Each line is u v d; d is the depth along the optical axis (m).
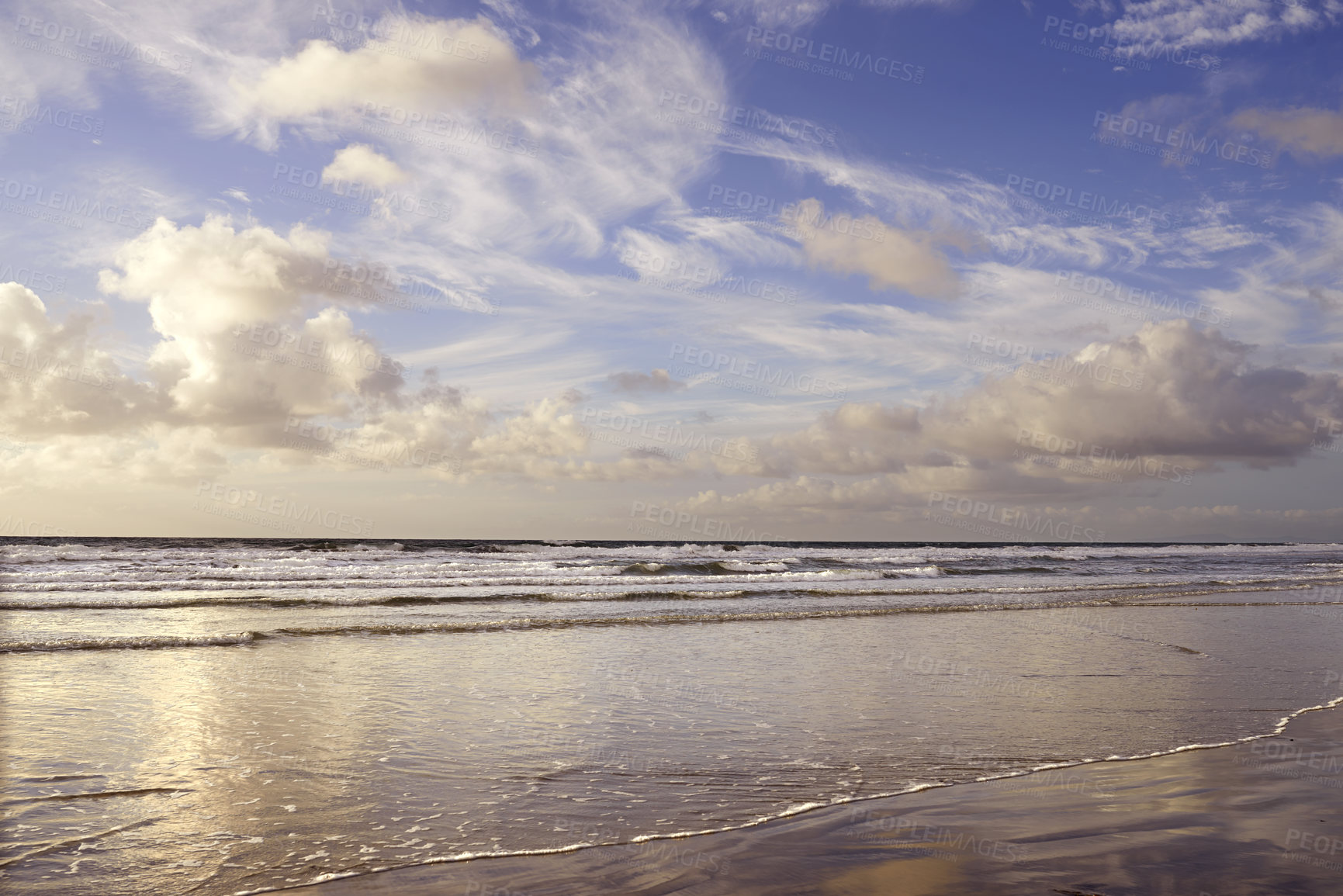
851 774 6.09
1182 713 8.32
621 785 5.77
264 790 5.54
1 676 9.32
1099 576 33.78
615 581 25.86
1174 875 4.05
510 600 20.11
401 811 5.15
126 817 4.95
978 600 21.55
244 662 10.66
